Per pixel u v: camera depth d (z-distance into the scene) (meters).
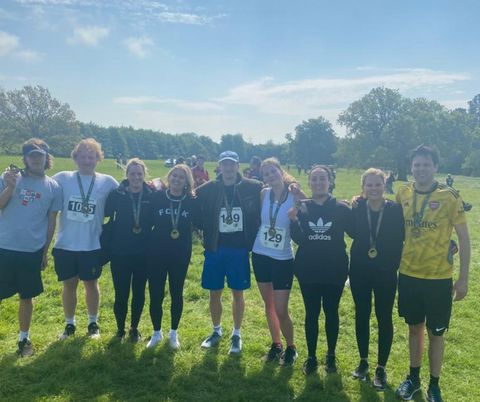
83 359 4.08
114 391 3.62
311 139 93.81
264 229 4.38
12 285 4.21
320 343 4.95
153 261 4.44
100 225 4.64
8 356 4.11
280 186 4.40
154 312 4.54
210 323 5.44
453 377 4.25
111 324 5.16
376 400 3.72
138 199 4.55
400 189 4.07
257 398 3.69
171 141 131.25
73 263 4.53
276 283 4.27
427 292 3.72
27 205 4.19
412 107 59.38
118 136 120.06
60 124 69.94
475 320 5.85
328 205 4.05
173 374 3.98
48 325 5.10
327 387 3.86
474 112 125.69
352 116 60.22
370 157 54.66
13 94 67.88
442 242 3.70
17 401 3.36
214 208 4.53
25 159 4.20
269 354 4.42
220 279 4.62
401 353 4.72
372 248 3.86
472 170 70.44
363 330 4.06
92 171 4.70
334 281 3.97
